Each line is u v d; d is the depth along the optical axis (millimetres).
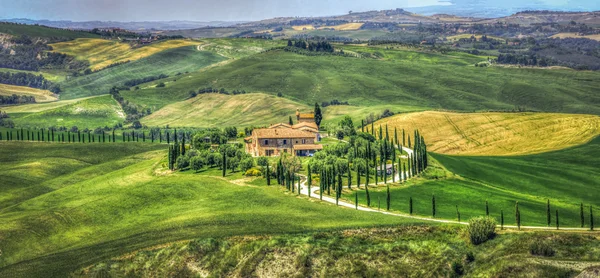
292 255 97875
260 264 97125
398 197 136375
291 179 150250
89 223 129625
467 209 126875
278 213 118375
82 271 98875
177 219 120375
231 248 100750
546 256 91562
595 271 82812
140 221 125500
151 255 101125
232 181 153875
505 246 95438
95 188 165125
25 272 101625
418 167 164875
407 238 101625
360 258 96625
